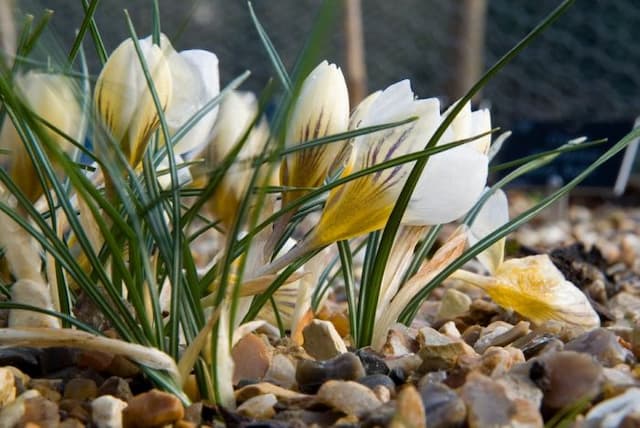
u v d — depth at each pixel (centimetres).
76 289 50
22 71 45
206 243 106
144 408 43
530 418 42
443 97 179
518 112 192
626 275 78
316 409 44
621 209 158
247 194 43
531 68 191
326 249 50
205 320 46
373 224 46
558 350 47
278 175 47
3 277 50
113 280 47
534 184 135
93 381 45
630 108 189
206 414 44
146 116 45
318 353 48
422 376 46
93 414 43
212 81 49
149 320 46
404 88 46
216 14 177
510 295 51
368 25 193
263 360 46
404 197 45
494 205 52
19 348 47
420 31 189
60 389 46
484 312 55
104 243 47
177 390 44
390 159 45
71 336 44
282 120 41
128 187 45
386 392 44
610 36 188
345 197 46
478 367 45
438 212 46
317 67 46
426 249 52
